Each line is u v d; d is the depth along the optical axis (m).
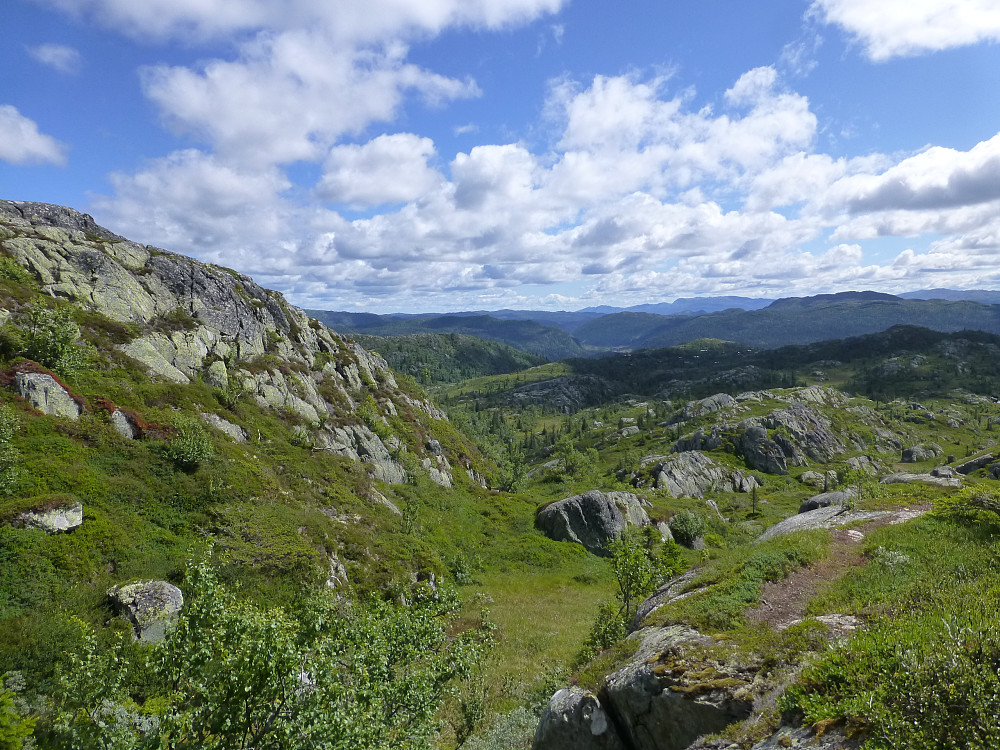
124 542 26.23
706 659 13.70
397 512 54.59
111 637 20.34
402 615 15.27
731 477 150.12
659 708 13.14
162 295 63.09
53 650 18.39
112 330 49.62
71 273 54.34
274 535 33.31
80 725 11.81
